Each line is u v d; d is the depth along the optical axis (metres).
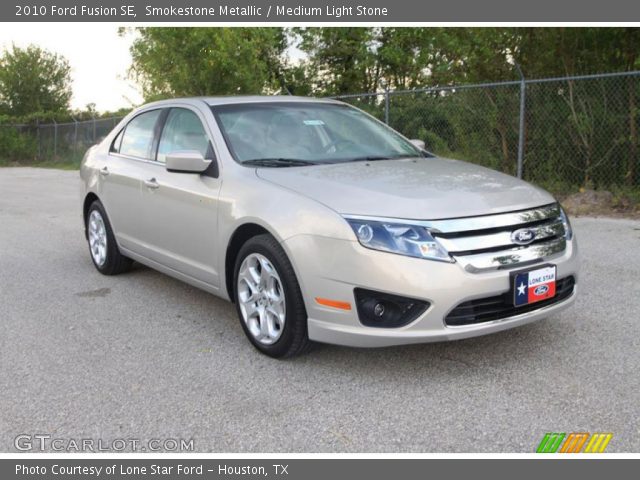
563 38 10.19
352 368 3.67
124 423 3.13
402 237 3.25
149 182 4.91
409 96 12.30
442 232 3.25
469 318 3.31
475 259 3.29
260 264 3.81
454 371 3.57
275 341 3.76
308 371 3.65
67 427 3.11
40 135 29.20
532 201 3.63
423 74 20.27
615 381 3.37
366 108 13.12
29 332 4.48
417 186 3.60
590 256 6.22
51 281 5.89
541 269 3.46
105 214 5.79
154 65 18.28
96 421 3.16
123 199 5.37
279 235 3.55
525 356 3.74
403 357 3.79
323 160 4.32
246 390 3.44
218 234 4.12
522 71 11.00
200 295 5.32
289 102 4.96
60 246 7.57
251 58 17.08
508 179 3.94
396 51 20.34
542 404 3.15
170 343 4.20
